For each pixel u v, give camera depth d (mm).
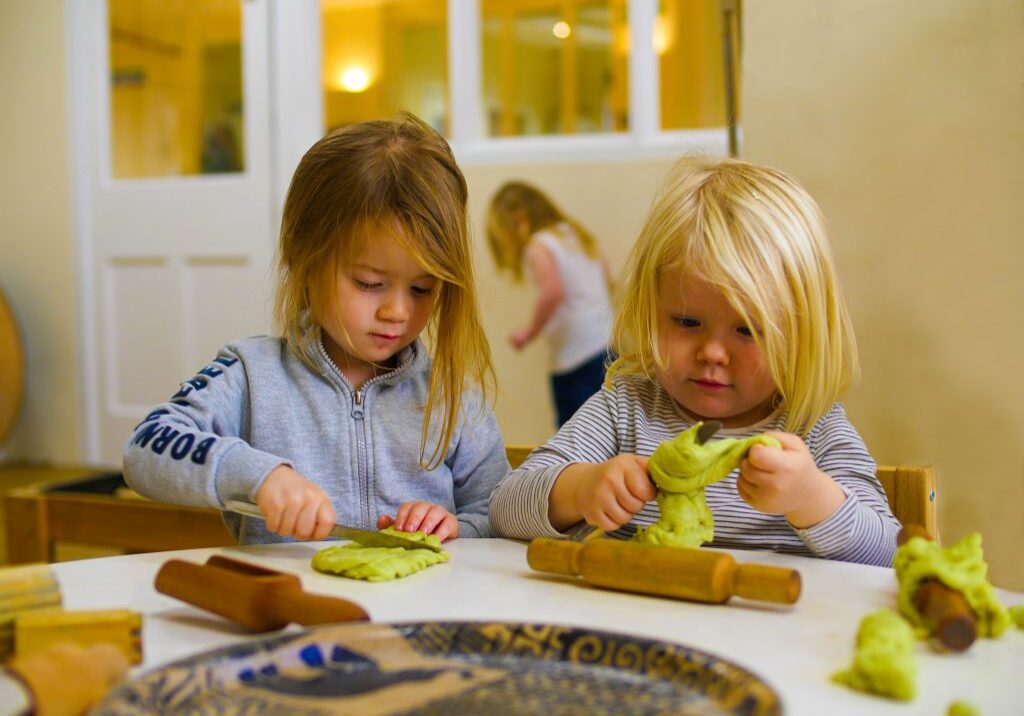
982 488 1529
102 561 818
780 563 826
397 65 3773
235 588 630
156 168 3586
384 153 1055
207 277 3525
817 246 1018
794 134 1611
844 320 1052
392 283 1043
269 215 3416
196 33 3469
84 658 490
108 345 3705
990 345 1509
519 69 3783
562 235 3250
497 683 533
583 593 723
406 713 499
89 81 3623
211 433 1036
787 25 1603
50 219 3727
